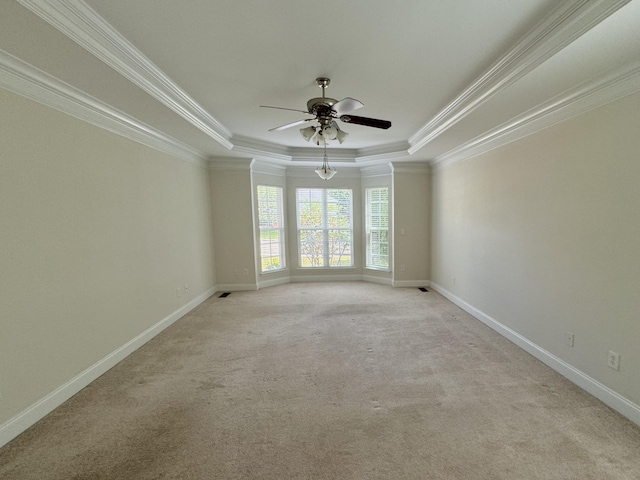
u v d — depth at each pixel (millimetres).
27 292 1988
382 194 5801
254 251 5398
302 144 4961
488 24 1756
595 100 2094
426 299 4809
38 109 2076
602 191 2086
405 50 2041
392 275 5703
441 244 5047
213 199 5191
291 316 4082
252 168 5316
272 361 2834
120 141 2922
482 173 3688
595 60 1758
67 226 2307
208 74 2369
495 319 3488
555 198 2518
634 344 1903
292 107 3105
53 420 2027
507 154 3174
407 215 5508
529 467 1597
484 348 3035
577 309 2326
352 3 1576
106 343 2691
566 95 2240
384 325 3711
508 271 3205
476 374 2539
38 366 2049
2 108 1850
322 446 1778
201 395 2305
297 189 6035
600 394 2145
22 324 1952
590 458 1644
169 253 3812
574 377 2371
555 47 1670
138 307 3170
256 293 5258
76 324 2373
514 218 3082
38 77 1977
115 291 2822
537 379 2445
